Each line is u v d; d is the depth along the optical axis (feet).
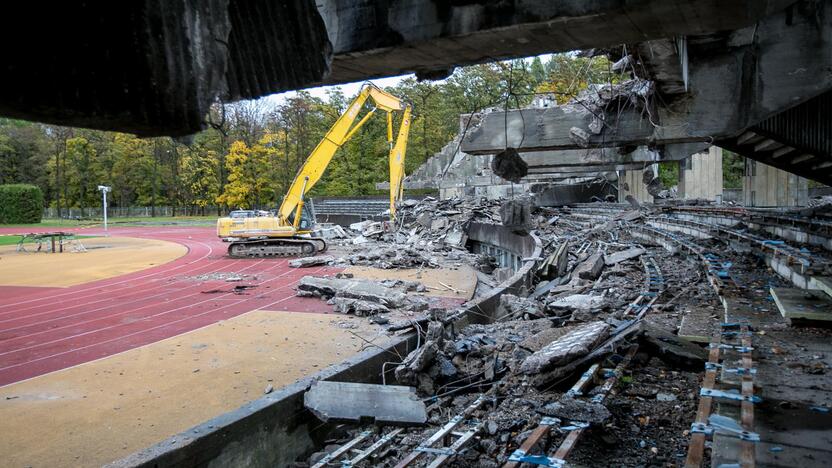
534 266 62.44
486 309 46.85
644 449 17.74
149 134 7.63
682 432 18.62
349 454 24.26
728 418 15.78
